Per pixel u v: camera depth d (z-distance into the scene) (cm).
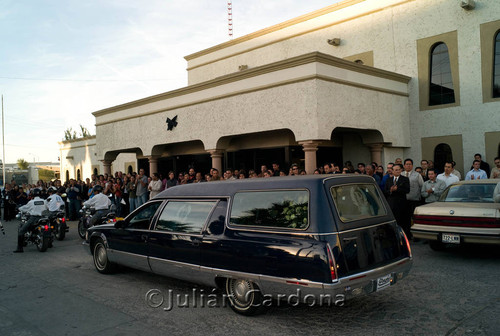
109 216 1094
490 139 1309
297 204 454
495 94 1309
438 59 1424
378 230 475
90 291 612
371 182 511
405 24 1472
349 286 418
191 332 443
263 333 432
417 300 518
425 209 778
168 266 577
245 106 1278
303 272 425
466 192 795
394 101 1403
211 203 541
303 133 1114
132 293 596
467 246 869
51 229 1003
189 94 1487
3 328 469
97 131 1981
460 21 1355
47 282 675
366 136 1377
